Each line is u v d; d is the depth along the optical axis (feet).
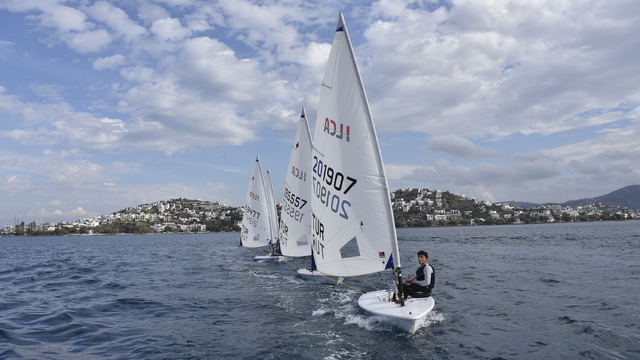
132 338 33.78
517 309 42.06
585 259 91.86
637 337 31.50
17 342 32.91
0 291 61.05
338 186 37.81
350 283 61.46
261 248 162.61
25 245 293.02
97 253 171.63
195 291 57.62
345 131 36.94
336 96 37.47
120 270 92.53
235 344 31.55
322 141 39.75
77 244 302.25
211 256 130.82
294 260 93.15
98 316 42.39
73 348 31.30
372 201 35.60
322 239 40.60
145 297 53.42
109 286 64.80
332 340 31.76
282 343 31.40
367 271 36.55
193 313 43.14
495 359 27.37
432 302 35.50
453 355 28.17
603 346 29.60
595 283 57.31
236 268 87.35
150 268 95.66
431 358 27.66
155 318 41.14
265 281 65.21
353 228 36.99
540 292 51.47
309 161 68.13
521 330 34.14
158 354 29.50
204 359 28.25
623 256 96.32
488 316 39.17
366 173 35.81
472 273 71.82
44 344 32.42
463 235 282.56
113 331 36.14
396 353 28.63
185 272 83.92
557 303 44.60
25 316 42.65
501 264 86.07
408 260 103.04
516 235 251.60
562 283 58.03
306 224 68.95
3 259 140.97
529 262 88.58
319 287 57.82
